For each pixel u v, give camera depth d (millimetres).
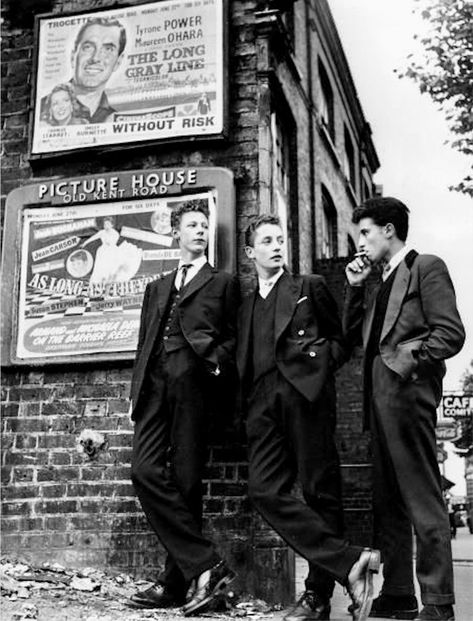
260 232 4465
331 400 4160
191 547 4203
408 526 4258
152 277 5344
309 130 9180
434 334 3936
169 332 4527
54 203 5582
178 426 4379
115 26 5793
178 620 3977
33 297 5531
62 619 3783
